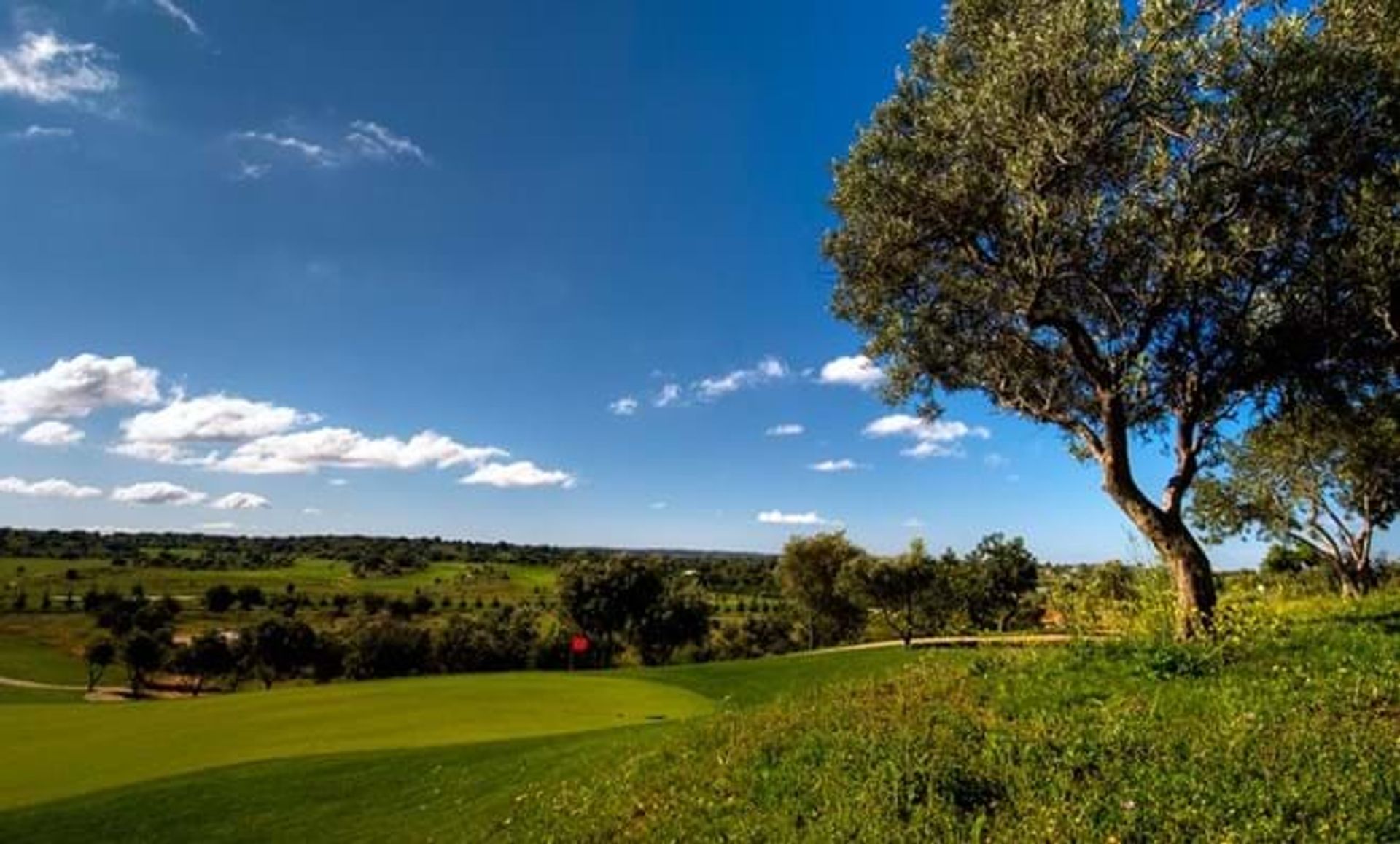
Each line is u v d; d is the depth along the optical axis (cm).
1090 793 885
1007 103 1594
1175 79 1502
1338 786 806
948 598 8875
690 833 1089
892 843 886
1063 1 1605
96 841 1769
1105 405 1708
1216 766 902
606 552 10712
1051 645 1766
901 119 1892
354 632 10169
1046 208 1545
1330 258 1527
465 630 10156
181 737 2922
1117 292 1680
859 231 1909
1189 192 1488
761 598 16038
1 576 18225
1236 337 1599
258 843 1678
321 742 2738
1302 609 2122
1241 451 3622
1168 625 1684
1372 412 1838
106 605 12950
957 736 1144
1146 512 1678
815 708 1516
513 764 1975
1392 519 3547
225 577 19450
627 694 3697
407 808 1759
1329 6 1516
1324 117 1485
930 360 1933
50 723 3253
